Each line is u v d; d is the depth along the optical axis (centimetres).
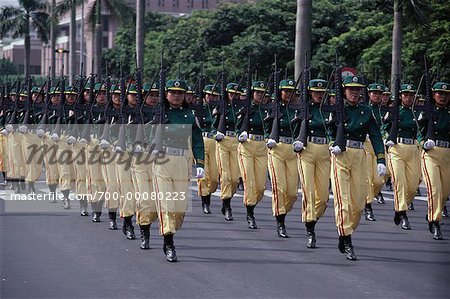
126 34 9019
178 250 1864
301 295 1439
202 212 2519
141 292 1459
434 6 4597
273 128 2080
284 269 1656
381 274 1612
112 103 2123
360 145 1803
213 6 13900
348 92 1819
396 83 2253
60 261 1734
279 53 6184
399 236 2100
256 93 2255
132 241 1991
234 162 2367
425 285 1518
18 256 1789
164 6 13675
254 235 2089
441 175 2078
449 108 2094
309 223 1914
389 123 2284
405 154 2245
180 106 1789
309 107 1939
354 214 1778
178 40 7338
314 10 6097
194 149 1794
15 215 2422
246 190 2216
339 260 1755
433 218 2061
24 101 3002
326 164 1930
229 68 6216
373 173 2392
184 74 6788
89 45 11712
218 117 2431
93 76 2428
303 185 1920
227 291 1466
